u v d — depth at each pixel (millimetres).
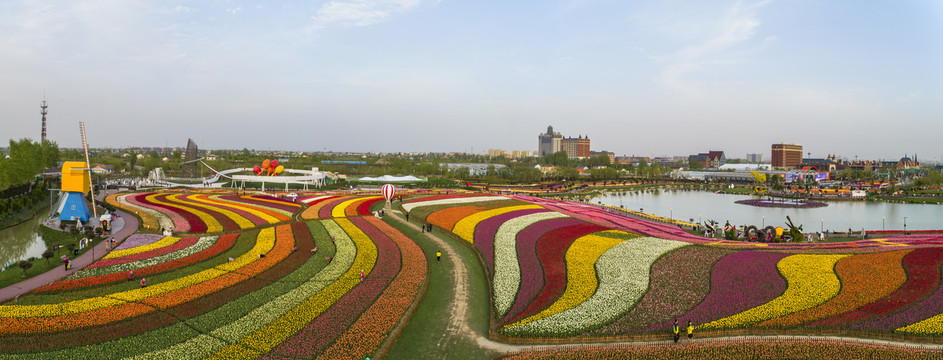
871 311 40719
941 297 42031
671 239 66625
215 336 37344
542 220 80562
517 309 44000
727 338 38031
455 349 37469
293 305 43812
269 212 99375
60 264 58562
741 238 84750
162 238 70375
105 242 70312
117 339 36781
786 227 113000
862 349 34812
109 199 120750
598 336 38594
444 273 57000
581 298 45562
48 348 35219
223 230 80250
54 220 91625
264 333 37875
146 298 44938
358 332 38500
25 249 74625
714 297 44812
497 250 63625
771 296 44500
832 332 38656
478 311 45344
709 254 57438
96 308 42375
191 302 44312
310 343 36438
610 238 65812
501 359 35094
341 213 97625
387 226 83500
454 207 99562
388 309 43438
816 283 46625
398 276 53312
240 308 42938
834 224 117500
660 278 50156
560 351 35844
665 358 34438
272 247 65438
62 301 44125
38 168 165500
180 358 33844
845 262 52031
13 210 105000
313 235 74188
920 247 56750
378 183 198500
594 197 190500
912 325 37969
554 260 57219
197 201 115500
